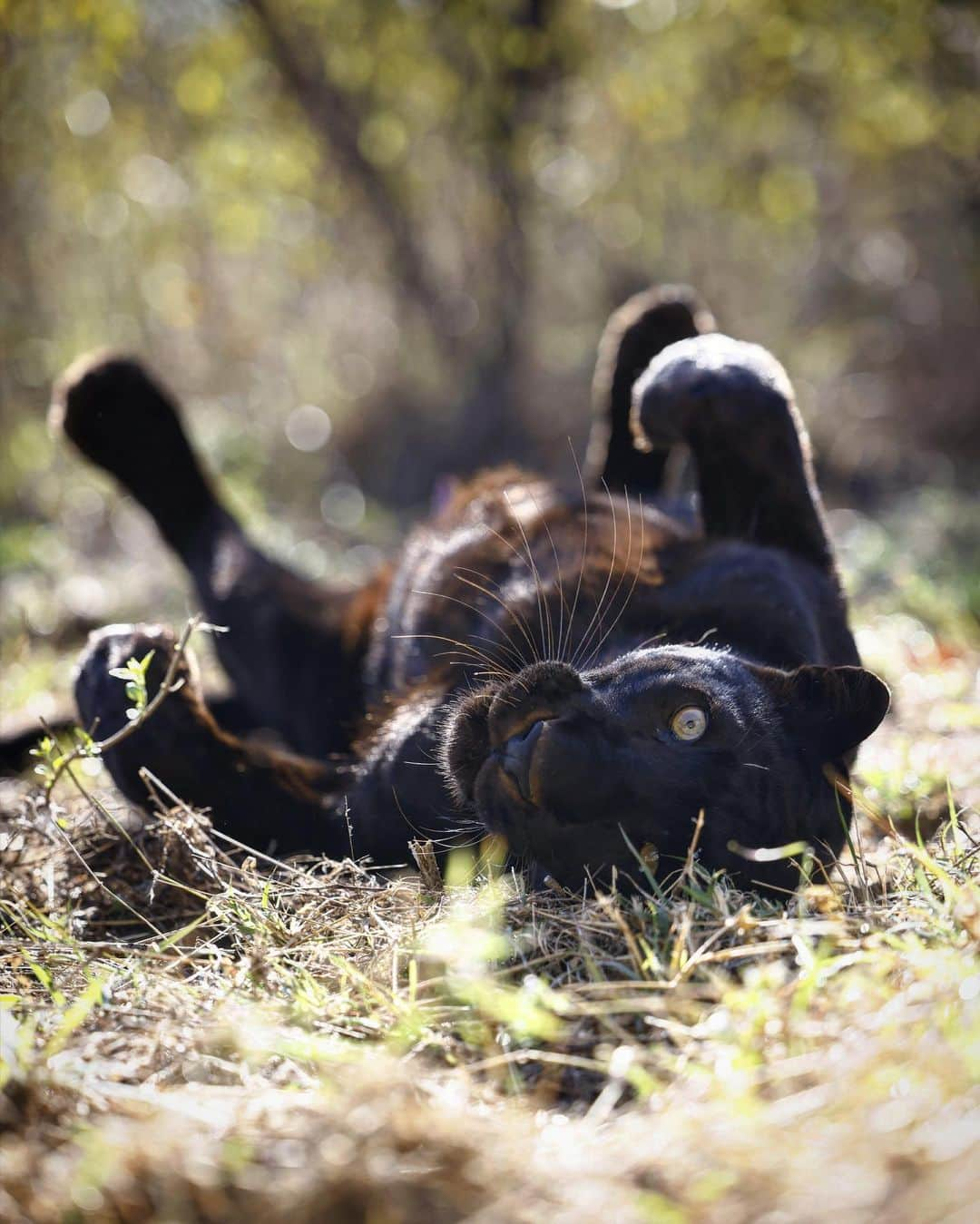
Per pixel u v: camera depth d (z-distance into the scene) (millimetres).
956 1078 2258
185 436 6391
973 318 15711
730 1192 2117
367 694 5438
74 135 11805
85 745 4035
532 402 14578
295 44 12000
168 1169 2199
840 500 13016
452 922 3176
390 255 13688
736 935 3008
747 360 5020
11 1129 2418
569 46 12023
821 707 3762
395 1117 2279
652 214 13984
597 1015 2820
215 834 4004
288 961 3221
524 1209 2117
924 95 11938
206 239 13844
